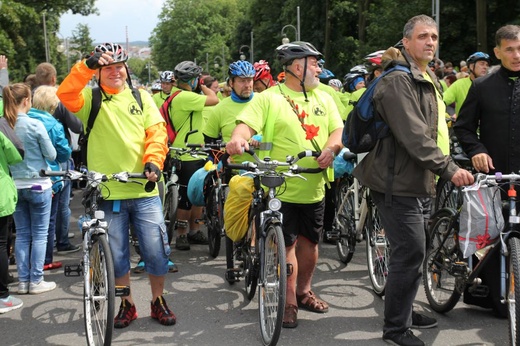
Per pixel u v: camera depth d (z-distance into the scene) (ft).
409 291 12.99
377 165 12.83
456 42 79.10
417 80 12.31
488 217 12.57
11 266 20.24
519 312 11.39
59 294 17.21
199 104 21.18
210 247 20.79
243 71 18.47
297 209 14.65
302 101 14.44
